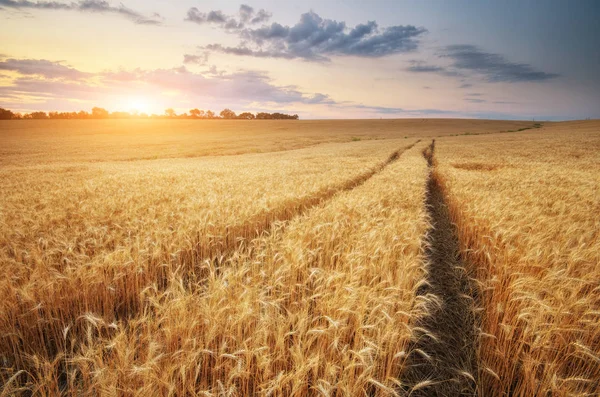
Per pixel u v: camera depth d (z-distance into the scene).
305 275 4.22
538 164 20.58
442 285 5.34
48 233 6.09
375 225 6.17
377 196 9.30
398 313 3.24
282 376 2.47
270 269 4.22
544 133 66.56
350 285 3.33
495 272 4.60
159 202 9.34
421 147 37.84
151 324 3.03
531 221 6.21
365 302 3.17
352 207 7.61
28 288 3.64
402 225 6.01
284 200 8.80
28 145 48.78
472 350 3.58
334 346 2.64
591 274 3.79
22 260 4.90
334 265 4.90
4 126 88.00
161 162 29.94
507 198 8.53
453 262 6.38
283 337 2.69
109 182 13.80
